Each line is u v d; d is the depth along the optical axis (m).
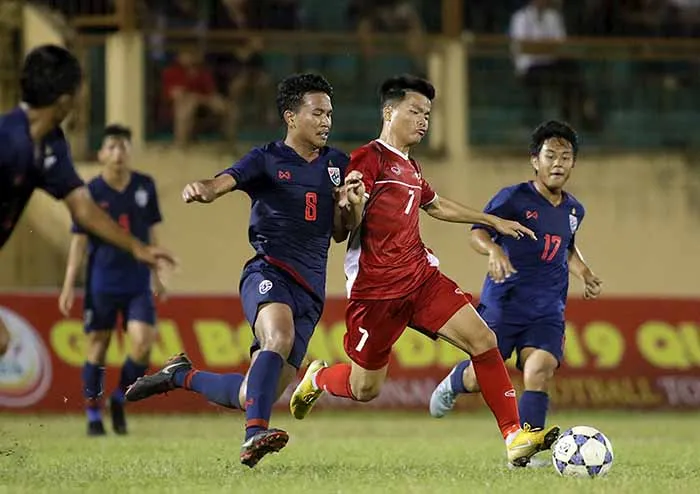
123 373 44.78
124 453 33.69
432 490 22.88
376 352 28.47
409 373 59.16
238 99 68.94
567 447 26.69
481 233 30.92
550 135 32.22
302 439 42.47
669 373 61.25
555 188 32.38
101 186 45.97
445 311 27.72
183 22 69.44
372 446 38.19
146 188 46.50
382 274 27.69
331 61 70.62
